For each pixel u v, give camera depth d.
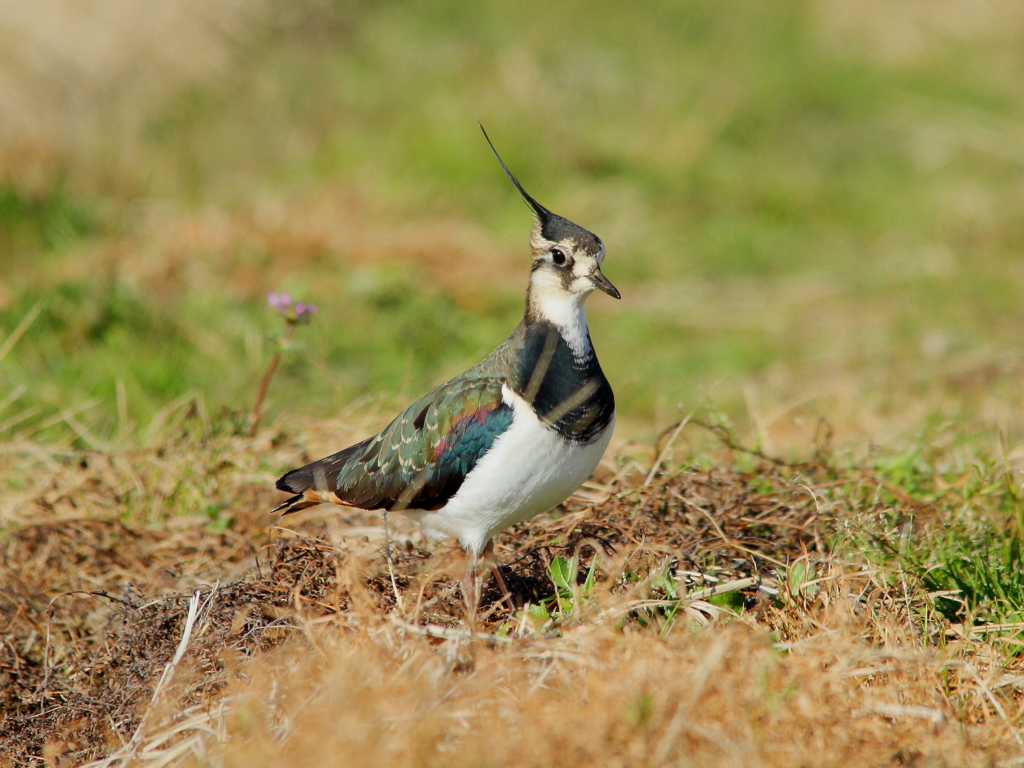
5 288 14.37
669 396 14.21
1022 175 21.02
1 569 8.98
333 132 20.81
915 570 7.96
